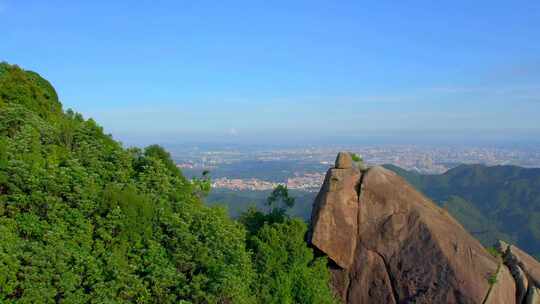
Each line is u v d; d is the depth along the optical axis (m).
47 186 21.64
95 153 26.48
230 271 21.56
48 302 18.39
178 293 21.30
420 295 23.45
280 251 24.52
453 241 24.14
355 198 26.03
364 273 24.78
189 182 29.59
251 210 29.45
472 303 22.52
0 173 21.83
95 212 22.00
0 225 19.80
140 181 25.25
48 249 19.23
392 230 24.92
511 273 24.89
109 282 19.56
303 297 23.73
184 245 22.25
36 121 27.98
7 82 33.59
